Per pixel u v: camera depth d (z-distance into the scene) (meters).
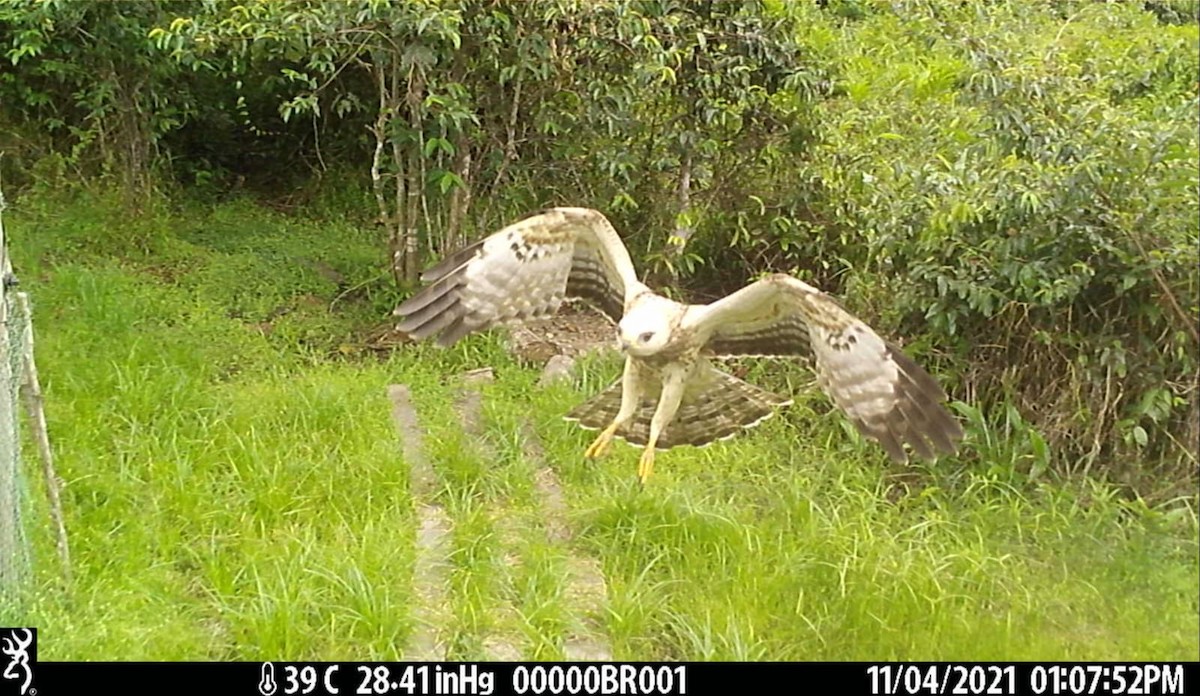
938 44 3.79
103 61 4.93
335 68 4.79
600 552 3.20
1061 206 3.35
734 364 3.99
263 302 4.52
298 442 3.55
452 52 4.01
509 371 4.08
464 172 4.35
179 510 3.23
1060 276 3.41
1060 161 3.36
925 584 3.07
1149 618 3.03
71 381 3.72
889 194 3.91
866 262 4.10
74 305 4.27
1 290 2.76
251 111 5.88
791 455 3.62
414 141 4.26
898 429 2.57
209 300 4.48
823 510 3.38
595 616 2.99
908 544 3.25
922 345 3.70
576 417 3.09
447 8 3.94
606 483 3.44
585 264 2.89
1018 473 3.53
